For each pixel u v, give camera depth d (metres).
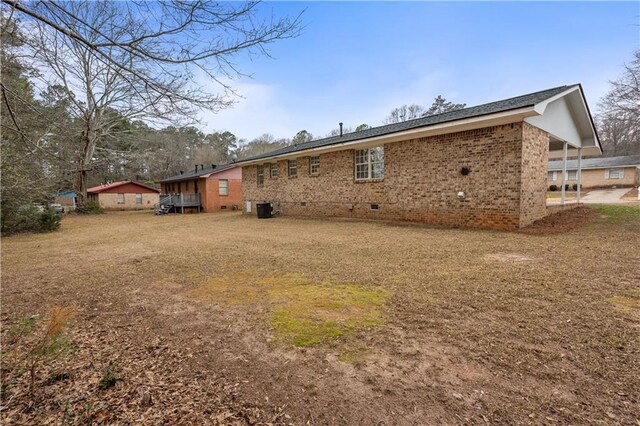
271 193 18.28
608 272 4.39
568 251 5.81
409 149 11.23
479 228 9.35
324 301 3.67
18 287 4.82
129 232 12.36
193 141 47.75
